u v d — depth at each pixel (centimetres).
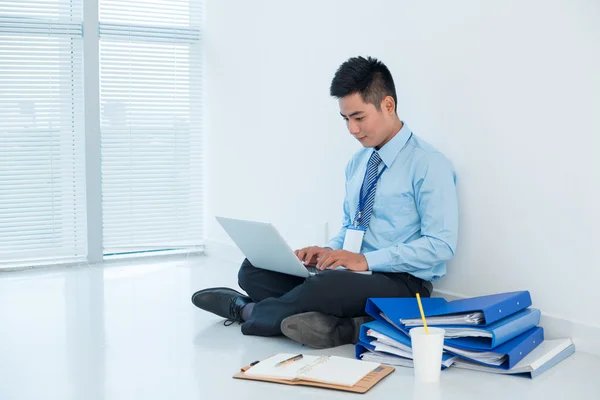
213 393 198
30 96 418
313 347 244
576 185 237
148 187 450
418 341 205
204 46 457
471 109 271
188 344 250
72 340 257
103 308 310
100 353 240
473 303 227
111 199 441
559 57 239
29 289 354
